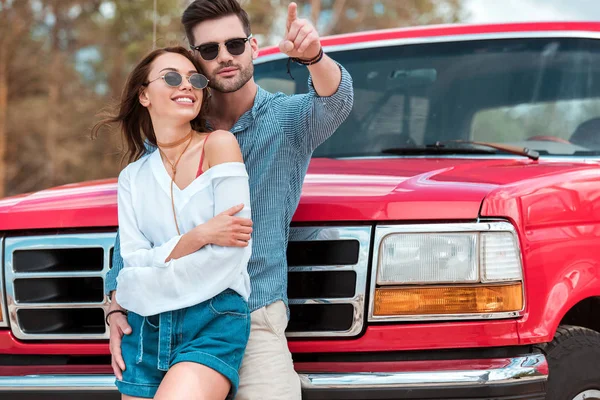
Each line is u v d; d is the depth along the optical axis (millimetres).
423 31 5855
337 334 3789
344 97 3723
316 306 3855
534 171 4242
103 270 4012
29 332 4137
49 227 4113
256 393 3600
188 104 3607
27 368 4066
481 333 3725
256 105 3855
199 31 3820
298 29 3510
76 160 37312
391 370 3689
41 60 38438
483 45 5641
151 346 3553
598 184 4219
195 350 3414
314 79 3680
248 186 3574
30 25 38156
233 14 3822
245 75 3840
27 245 4141
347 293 3785
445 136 5387
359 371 3713
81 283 4098
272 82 5973
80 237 4055
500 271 3734
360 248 3766
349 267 3775
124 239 3635
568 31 5562
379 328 3752
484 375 3609
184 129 3635
